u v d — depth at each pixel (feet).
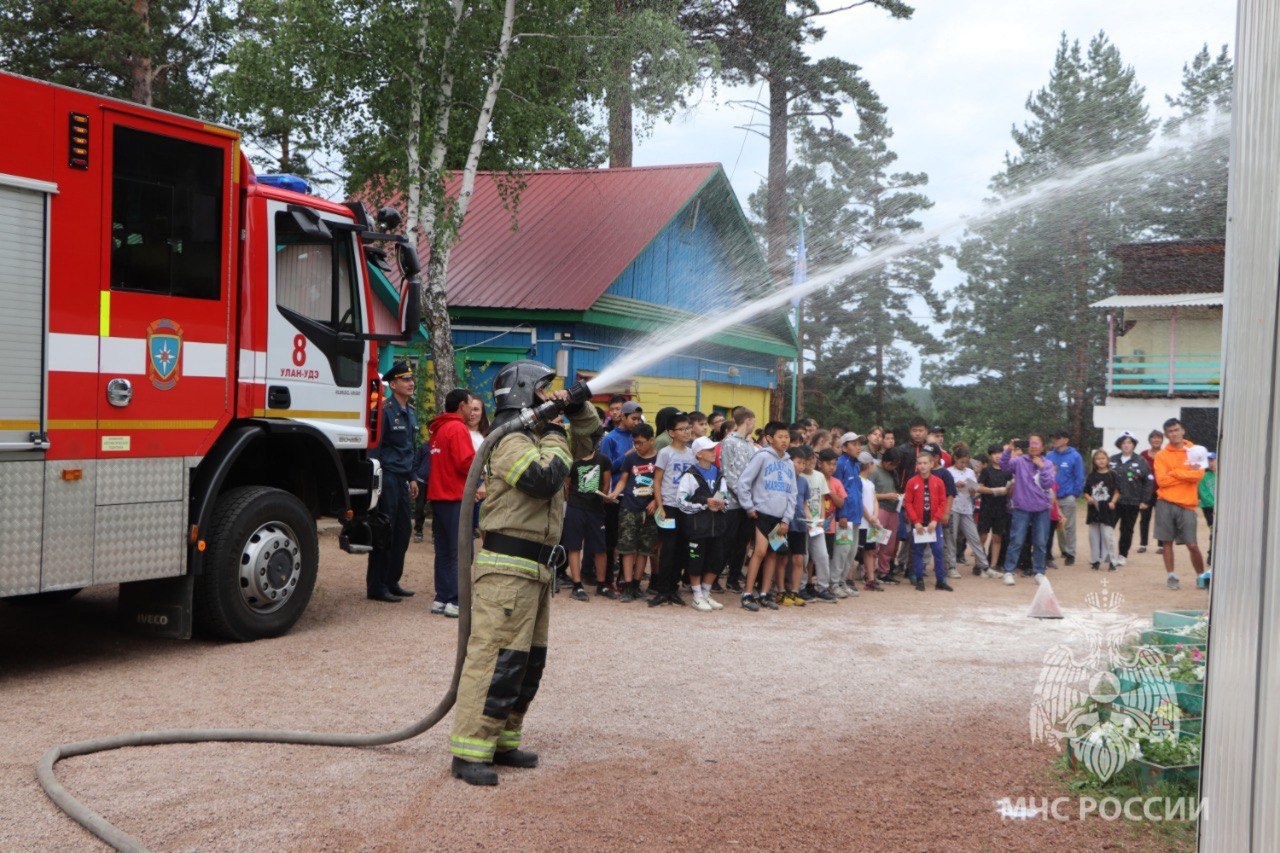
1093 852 12.82
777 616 31.09
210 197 23.20
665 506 31.58
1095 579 43.19
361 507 28.19
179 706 18.74
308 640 24.57
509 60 47.09
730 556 35.12
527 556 15.33
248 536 24.18
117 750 16.03
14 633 24.99
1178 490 39.45
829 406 122.93
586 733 17.76
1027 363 112.98
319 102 45.98
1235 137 7.81
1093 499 47.16
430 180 45.91
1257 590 7.02
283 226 25.43
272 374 24.93
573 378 53.21
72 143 20.30
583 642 25.36
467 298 53.11
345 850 12.45
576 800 14.37
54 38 76.59
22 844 12.42
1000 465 44.78
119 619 23.81
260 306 24.53
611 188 62.39
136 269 21.59
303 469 27.09
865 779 15.44
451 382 46.75
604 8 51.19
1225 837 7.52
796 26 81.30
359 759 16.02
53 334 20.03
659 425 34.91
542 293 52.70
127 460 21.40
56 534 20.12
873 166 110.63
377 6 45.32
